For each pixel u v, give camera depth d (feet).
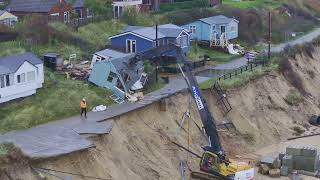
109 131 233.76
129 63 288.71
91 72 298.97
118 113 255.70
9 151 194.70
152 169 238.89
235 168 240.73
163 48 269.85
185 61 256.73
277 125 328.49
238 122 308.19
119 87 287.07
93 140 226.38
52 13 411.13
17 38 347.77
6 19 389.60
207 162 247.09
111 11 457.68
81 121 246.88
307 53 446.60
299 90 378.94
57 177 199.93
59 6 417.08
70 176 203.82
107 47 367.25
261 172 271.08
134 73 291.79
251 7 555.69
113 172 220.23
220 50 424.87
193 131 278.46
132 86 287.28
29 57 277.64
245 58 406.62
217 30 440.45
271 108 337.72
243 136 303.89
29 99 268.21
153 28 383.45
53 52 336.08
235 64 381.60
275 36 487.61
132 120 258.16
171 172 244.63
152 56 280.10
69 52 347.77
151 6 495.82
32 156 199.11
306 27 549.13
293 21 556.92
